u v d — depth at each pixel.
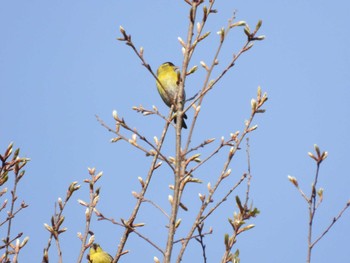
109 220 9.62
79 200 9.77
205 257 8.97
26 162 9.82
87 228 9.49
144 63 9.98
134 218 9.70
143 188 9.97
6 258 9.22
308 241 8.23
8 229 9.39
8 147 9.77
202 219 9.09
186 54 10.07
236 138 9.70
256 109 9.82
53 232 9.16
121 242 9.60
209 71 9.91
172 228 9.02
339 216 8.27
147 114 10.22
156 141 10.53
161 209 9.45
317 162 8.75
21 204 9.55
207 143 9.66
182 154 9.60
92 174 10.02
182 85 9.99
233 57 9.88
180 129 9.70
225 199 9.22
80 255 9.29
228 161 9.51
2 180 9.59
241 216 9.16
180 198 9.57
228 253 8.95
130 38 9.92
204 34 10.11
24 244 9.31
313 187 8.45
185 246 8.89
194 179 9.69
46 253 9.01
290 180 8.64
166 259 8.78
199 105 9.88
